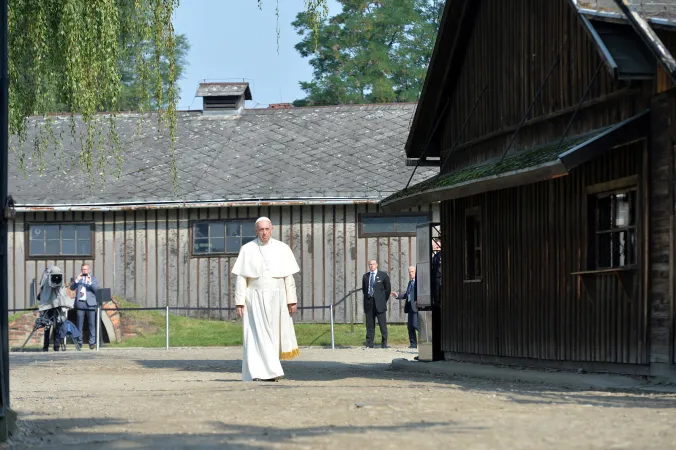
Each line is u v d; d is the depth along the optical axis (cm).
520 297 1859
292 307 1844
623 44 1458
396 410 1069
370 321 3369
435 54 2114
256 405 1165
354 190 3972
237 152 4306
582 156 1466
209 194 4006
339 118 4512
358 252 3978
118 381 1831
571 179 1692
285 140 4372
